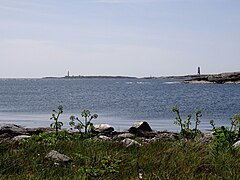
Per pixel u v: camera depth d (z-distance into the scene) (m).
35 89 122.88
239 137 11.85
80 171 8.20
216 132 11.97
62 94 88.19
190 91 106.00
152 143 12.67
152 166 9.36
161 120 34.50
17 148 11.34
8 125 20.09
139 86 156.75
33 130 20.52
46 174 8.79
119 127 28.73
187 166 9.17
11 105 53.78
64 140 13.05
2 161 9.40
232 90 113.06
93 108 49.25
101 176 8.12
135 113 42.06
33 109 47.06
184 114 40.97
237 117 13.19
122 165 9.38
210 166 9.27
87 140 12.94
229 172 8.70
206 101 64.44
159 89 121.19
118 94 88.94
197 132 14.54
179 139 13.31
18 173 8.95
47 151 10.83
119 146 11.94
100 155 10.10
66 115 38.97
